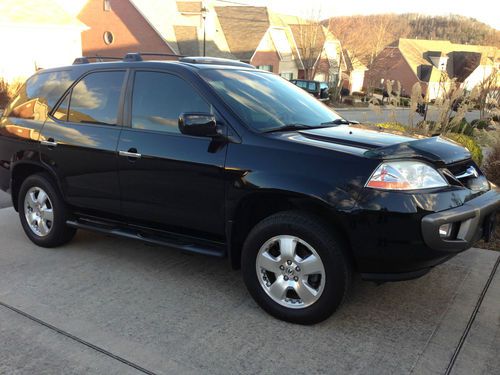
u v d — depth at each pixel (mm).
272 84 4434
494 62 15195
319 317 3316
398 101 7840
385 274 3186
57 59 28750
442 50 67562
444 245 3082
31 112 4934
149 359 3039
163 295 3904
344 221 3109
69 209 4723
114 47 39156
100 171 4281
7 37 26234
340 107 37969
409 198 3035
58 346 3188
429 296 3822
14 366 2979
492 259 4543
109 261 4625
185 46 38031
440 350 3094
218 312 3623
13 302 3785
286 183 3268
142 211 4102
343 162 3182
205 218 3742
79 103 4562
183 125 3512
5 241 5199
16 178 5141
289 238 3340
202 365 2975
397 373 2873
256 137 3516
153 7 38250
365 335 3275
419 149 3334
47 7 29234
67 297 3873
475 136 7633
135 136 4066
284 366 2953
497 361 2975
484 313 3555
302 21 49875
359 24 52250
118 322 3482
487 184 3717
